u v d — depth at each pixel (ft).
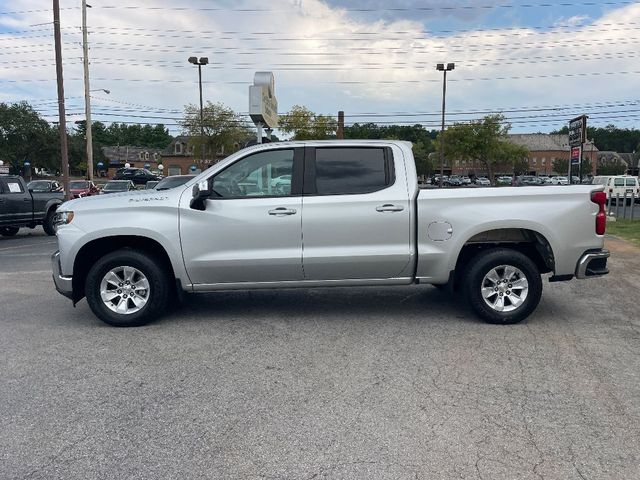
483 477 9.92
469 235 19.01
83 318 21.02
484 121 178.81
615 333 18.45
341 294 24.49
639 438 11.29
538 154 354.95
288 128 154.40
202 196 18.51
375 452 10.81
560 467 10.23
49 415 12.56
